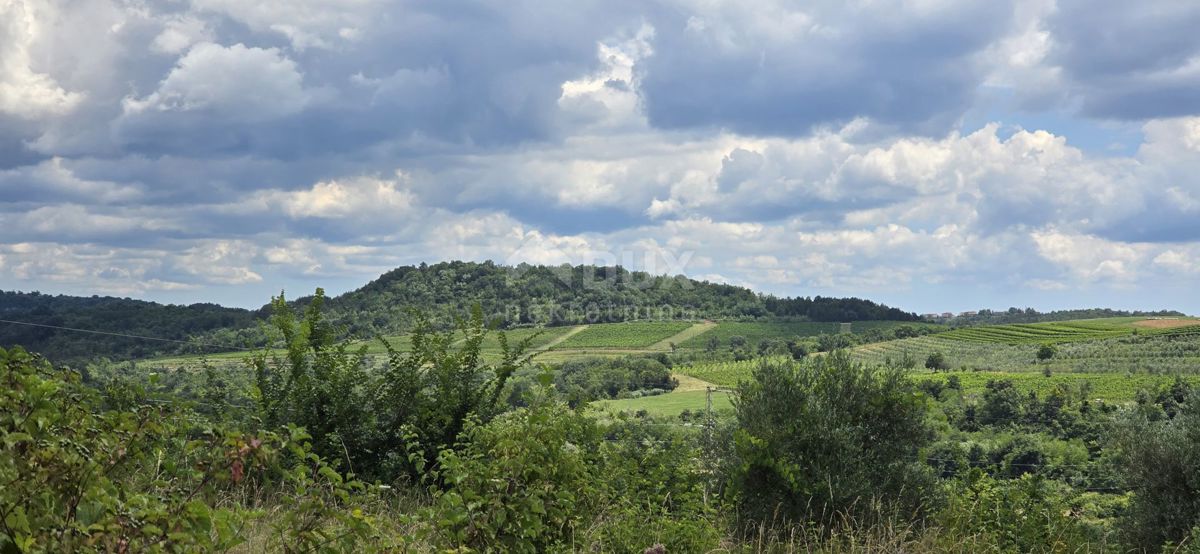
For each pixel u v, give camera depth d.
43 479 3.25
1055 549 7.54
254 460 4.04
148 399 4.72
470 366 8.45
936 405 8.41
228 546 3.66
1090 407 54.28
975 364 121.12
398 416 8.14
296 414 7.83
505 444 5.74
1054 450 32.53
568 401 7.82
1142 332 144.75
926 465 8.27
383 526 4.54
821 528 7.08
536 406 6.54
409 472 8.02
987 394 56.81
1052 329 155.75
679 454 8.35
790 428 7.89
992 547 7.04
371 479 7.86
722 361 108.50
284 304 8.27
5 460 3.06
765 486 7.78
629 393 81.50
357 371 8.08
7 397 3.39
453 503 4.99
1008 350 135.00
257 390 7.59
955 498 7.99
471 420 7.86
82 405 3.97
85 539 3.20
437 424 8.16
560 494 5.75
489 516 5.16
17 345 3.83
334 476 4.27
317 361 8.02
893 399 8.28
